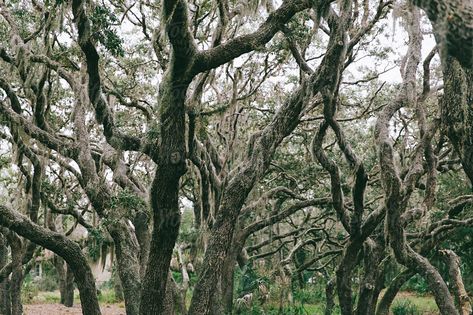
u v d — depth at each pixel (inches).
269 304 941.2
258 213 823.1
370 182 824.9
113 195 555.5
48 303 1343.5
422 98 595.5
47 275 1791.3
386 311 767.1
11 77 640.4
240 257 938.1
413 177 579.8
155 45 613.3
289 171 871.1
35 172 642.2
